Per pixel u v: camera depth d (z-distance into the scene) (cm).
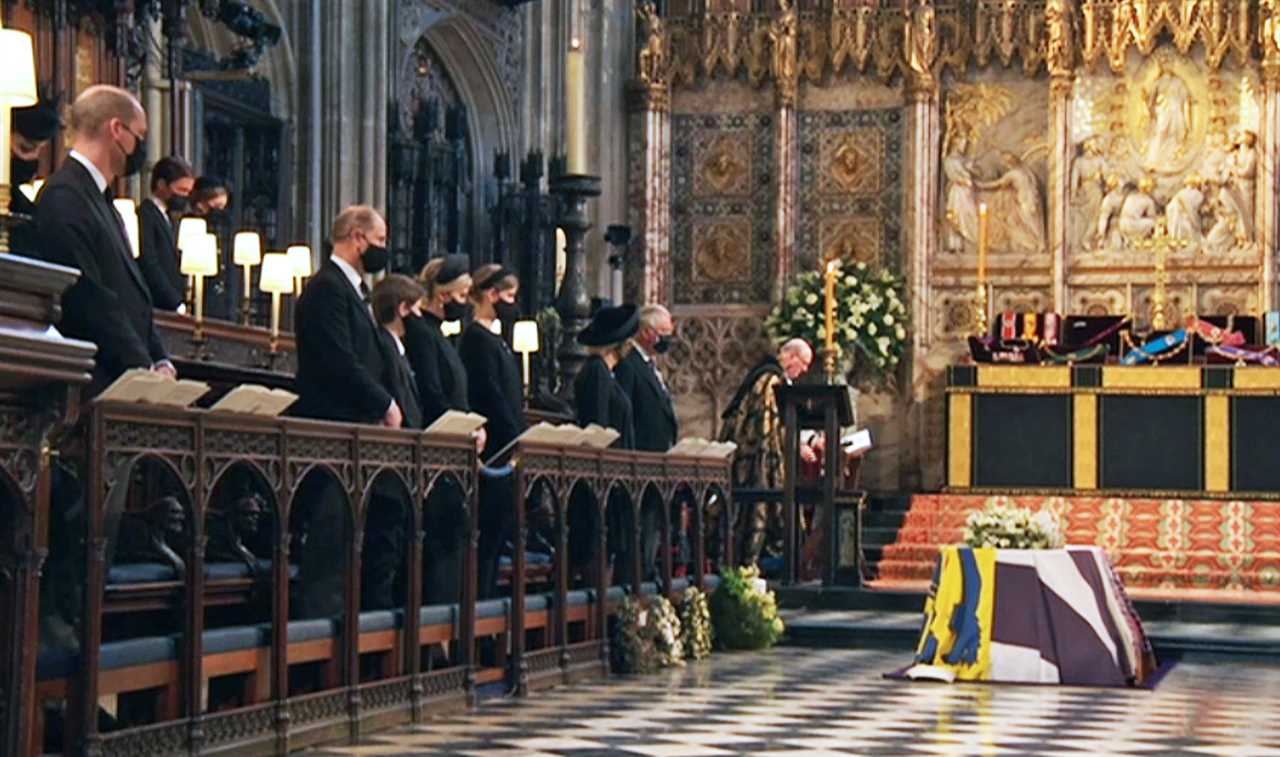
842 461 2536
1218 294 3338
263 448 1123
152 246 1381
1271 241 3306
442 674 1372
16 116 1322
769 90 3547
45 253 1071
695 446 1952
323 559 1280
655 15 3556
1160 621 2283
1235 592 2603
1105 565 1800
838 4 3497
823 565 2361
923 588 2430
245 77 2150
